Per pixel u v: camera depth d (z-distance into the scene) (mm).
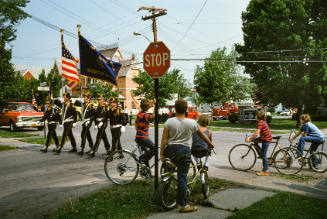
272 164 7789
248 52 23156
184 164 4070
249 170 7164
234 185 5574
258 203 4398
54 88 39875
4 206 4500
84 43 9125
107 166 5711
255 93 34250
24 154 9562
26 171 7047
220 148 11047
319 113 35781
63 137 9531
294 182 6004
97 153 9773
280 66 22531
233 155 7352
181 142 4094
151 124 26766
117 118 8383
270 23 21922
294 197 4668
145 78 33094
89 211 4070
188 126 4086
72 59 12227
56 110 9844
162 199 4148
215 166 7664
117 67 8414
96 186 5602
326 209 4094
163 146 4102
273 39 22516
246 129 20984
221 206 4340
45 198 4879
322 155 7098
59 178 6316
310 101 22047
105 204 4367
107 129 20328
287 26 21234
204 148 4926
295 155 7062
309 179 6309
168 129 4086
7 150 10406
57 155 9336
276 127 22953
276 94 22906
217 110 39125
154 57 4820
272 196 4762
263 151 6777
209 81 32219
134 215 3908
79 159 8602
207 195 4746
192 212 4090
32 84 36375
